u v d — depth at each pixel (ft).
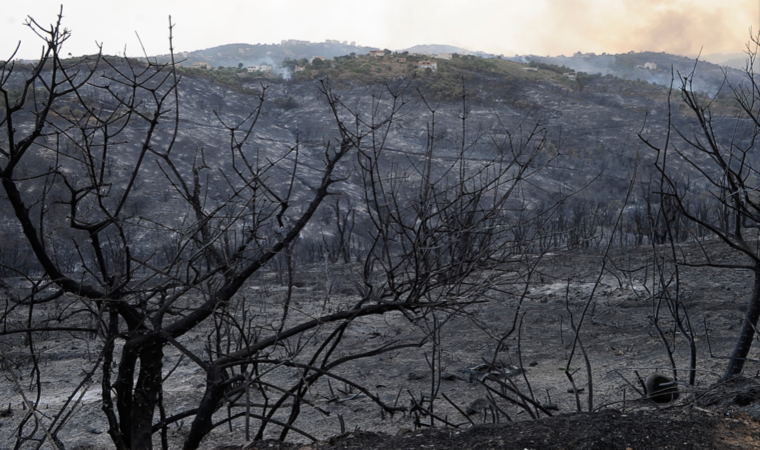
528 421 9.04
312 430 16.81
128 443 10.40
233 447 9.66
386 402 18.99
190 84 573.74
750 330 13.57
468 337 28.30
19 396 21.43
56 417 8.75
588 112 601.21
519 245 10.07
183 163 280.10
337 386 21.34
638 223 52.70
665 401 15.79
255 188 9.86
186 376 23.61
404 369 23.18
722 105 266.98
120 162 250.78
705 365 20.27
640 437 7.99
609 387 18.95
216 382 10.44
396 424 16.84
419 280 9.98
